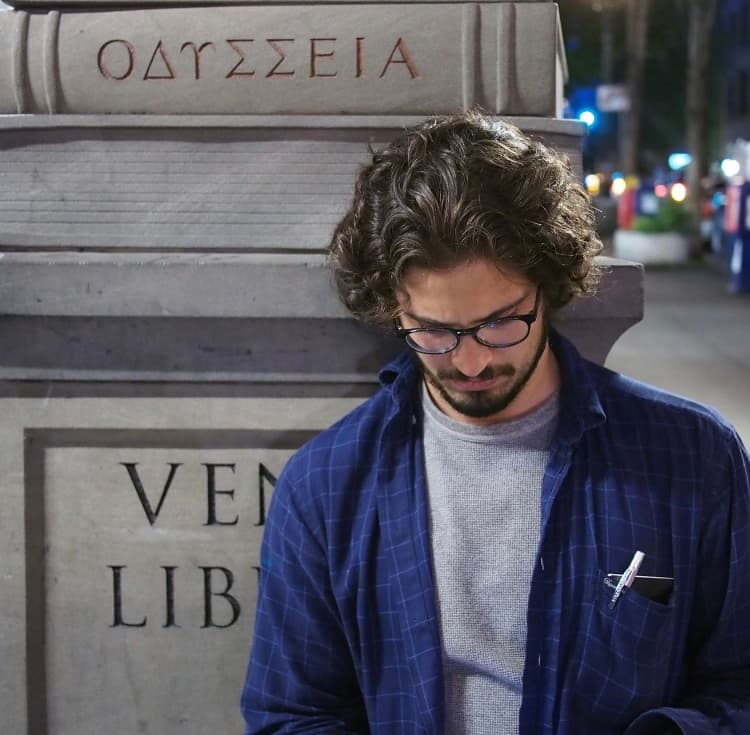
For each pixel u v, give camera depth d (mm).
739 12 45938
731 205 15727
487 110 1896
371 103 1905
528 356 1372
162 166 1943
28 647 1997
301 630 1557
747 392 7781
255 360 1897
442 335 1321
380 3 1892
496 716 1459
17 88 1941
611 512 1432
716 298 14289
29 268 1853
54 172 1955
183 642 1991
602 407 1479
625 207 22984
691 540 1432
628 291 1837
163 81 1927
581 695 1425
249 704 1589
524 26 1880
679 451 1454
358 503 1524
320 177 1926
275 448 1946
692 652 1531
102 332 1895
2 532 1977
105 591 1989
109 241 1958
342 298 1530
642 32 25984
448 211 1258
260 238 1942
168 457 1956
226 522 1963
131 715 2014
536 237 1296
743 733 1418
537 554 1423
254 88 1914
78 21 1932
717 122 48031
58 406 1947
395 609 1484
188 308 1846
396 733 1492
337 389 1920
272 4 1904
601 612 1416
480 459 1469
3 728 2014
